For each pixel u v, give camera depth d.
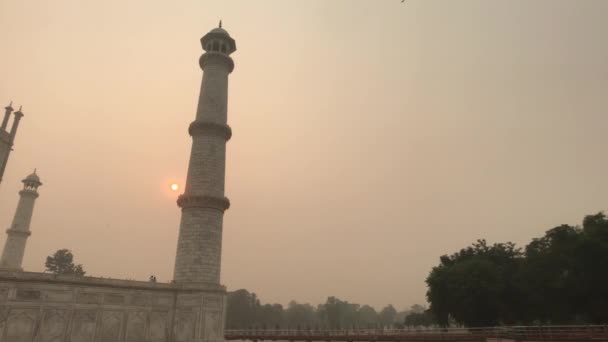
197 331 38.62
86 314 35.03
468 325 62.78
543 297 57.88
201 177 44.41
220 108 48.25
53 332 33.09
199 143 46.09
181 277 41.00
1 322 30.75
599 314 52.47
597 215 54.97
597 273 50.59
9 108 44.84
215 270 42.09
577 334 40.09
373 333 61.03
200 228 42.28
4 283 31.44
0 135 42.09
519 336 44.69
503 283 59.91
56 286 33.97
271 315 149.50
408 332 58.72
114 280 37.16
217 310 40.53
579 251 51.94
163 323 38.94
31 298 32.53
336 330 66.25
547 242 63.00
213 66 49.97
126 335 36.72
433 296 65.25
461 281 60.34
